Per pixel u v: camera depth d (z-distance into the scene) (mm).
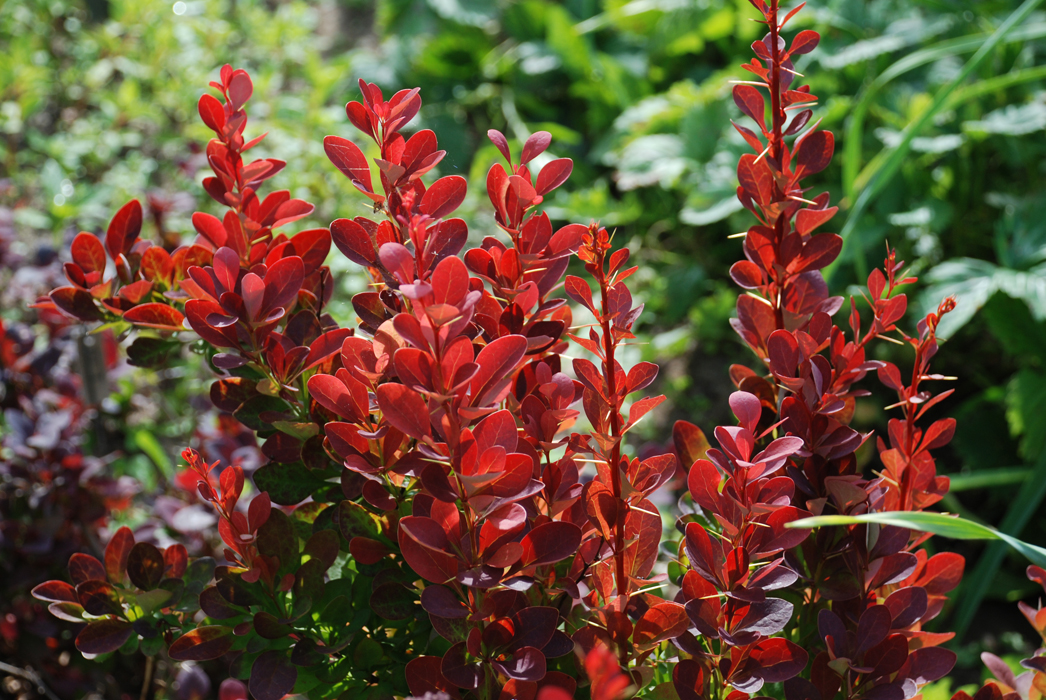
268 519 875
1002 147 2246
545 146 869
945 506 1997
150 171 2670
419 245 792
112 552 908
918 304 2053
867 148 2400
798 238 878
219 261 865
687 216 2402
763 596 829
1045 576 893
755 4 861
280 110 2832
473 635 809
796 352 870
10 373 1286
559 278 887
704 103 2680
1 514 1175
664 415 2258
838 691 864
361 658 870
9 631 1158
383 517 881
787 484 836
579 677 867
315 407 895
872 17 2629
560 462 854
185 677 1024
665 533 1512
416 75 3428
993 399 2098
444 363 788
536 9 3379
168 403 1808
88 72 2998
